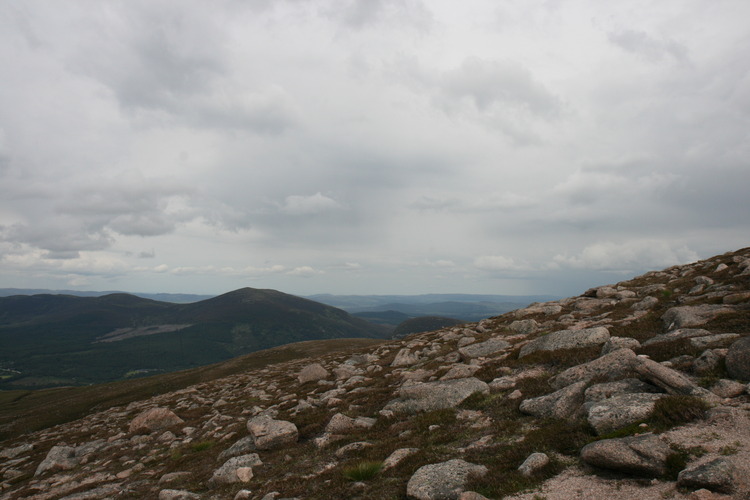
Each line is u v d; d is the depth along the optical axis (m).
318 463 16.98
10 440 54.78
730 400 11.75
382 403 24.39
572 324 32.25
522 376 20.86
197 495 16.44
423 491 11.11
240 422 30.38
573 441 12.03
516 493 9.95
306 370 45.03
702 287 31.08
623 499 8.62
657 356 17.53
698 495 7.92
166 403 54.31
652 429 11.05
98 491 21.16
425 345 47.84
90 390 106.25
